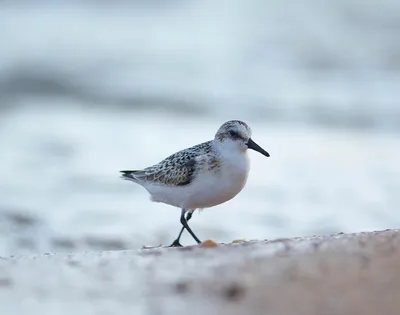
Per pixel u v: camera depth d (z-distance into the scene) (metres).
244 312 4.52
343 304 4.60
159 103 29.28
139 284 5.29
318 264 5.55
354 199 16.03
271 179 17.69
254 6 47.03
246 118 26.41
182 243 12.94
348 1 45.59
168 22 45.12
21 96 30.86
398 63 34.75
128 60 36.81
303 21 42.28
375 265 5.48
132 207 15.07
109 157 19.92
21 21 45.66
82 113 27.44
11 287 5.37
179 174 8.26
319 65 34.94
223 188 8.23
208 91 30.80
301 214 14.83
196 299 4.84
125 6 49.69
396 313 4.43
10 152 20.33
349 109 27.14
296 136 23.06
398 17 42.16
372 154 20.56
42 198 15.66
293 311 4.50
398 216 14.81
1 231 13.10
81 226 13.70
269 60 36.06
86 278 5.55
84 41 41.09
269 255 5.93
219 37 40.66
